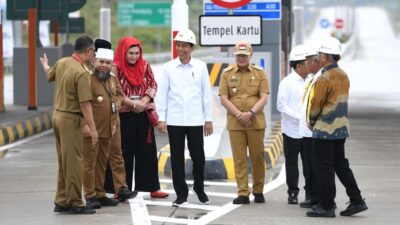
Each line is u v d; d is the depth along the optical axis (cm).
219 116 2573
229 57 2783
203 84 2041
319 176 1894
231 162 2475
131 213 1948
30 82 4209
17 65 4519
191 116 2025
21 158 2892
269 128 3177
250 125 2038
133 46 2069
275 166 2738
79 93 1883
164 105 2038
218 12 2958
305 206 2014
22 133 3516
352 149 3127
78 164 1917
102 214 1938
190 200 2114
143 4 11638
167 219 1875
